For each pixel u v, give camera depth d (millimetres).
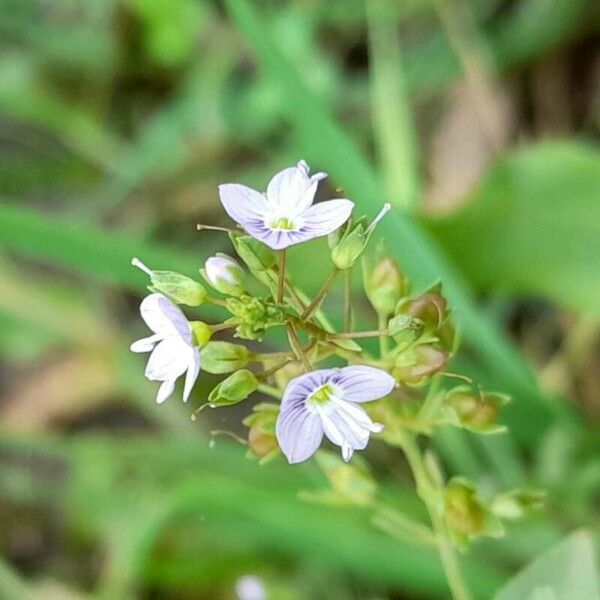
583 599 71
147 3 142
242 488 99
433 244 104
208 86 140
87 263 99
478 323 98
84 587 128
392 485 109
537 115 134
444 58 135
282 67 99
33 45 146
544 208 110
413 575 98
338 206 62
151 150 141
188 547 116
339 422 61
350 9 137
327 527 98
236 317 62
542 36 132
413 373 66
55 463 135
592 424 108
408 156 124
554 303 124
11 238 97
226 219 137
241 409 122
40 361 140
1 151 148
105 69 146
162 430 135
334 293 113
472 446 111
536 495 73
